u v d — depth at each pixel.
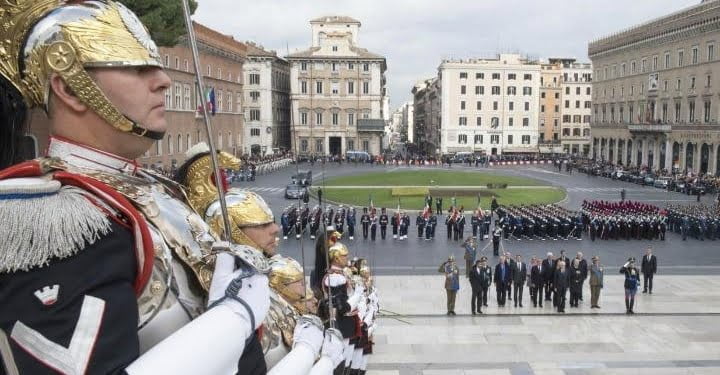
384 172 80.75
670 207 42.94
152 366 1.43
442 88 115.75
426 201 47.84
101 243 1.47
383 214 36.50
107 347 1.38
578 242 36.09
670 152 82.38
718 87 72.06
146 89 1.83
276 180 70.00
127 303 1.48
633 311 20.33
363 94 100.12
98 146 1.85
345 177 72.75
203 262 1.94
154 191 1.97
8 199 1.43
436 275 26.23
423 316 19.56
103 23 1.77
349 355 6.64
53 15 1.72
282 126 100.31
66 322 1.36
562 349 16.36
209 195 3.26
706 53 74.44
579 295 20.81
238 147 78.31
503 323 18.89
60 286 1.38
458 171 84.31
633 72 93.12
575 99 134.12
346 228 38.72
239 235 3.31
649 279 22.92
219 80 69.88
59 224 1.41
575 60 144.38
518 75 115.56
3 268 1.36
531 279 21.06
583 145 134.88
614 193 61.41
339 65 99.62
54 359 1.33
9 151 1.81
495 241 32.12
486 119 116.31
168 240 1.84
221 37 70.81
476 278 19.84
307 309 4.19
